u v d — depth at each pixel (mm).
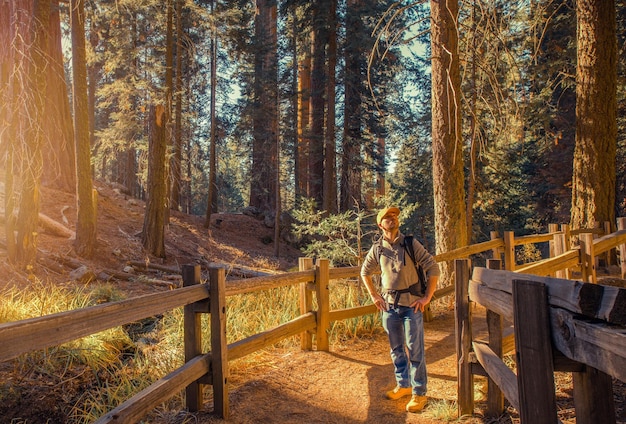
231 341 5934
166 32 18750
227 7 21578
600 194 10867
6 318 6086
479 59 9008
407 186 21297
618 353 1392
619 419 3650
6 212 9242
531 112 14930
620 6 15125
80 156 11508
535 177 23406
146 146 18734
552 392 1893
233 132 28094
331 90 20625
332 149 20656
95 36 21828
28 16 9133
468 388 3930
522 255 18906
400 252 4344
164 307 3361
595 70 10836
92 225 11711
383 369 5344
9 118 8984
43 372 5094
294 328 5422
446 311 8031
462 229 8703
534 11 12016
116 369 5469
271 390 4652
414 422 3969
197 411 4047
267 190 26312
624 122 17062
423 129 20531
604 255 10766
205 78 27969
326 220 10625
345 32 21453
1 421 4277
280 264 18438
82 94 11359
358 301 8078
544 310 1918
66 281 9547
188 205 29469
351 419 4086
